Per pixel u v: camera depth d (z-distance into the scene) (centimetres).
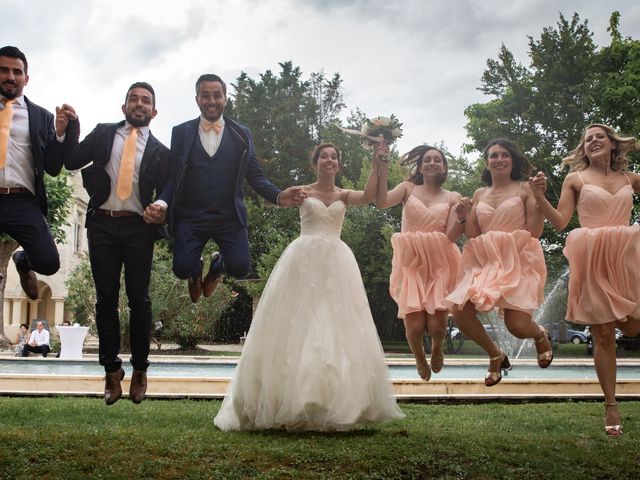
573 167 591
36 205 506
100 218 520
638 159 2283
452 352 2522
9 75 485
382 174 551
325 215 541
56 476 360
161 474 370
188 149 527
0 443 424
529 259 543
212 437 465
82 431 475
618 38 2680
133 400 532
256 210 3191
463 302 524
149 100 530
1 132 489
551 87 2684
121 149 526
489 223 560
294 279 523
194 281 553
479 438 487
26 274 533
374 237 2655
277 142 3975
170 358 1488
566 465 413
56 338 2870
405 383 761
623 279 533
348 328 511
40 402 675
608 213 551
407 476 385
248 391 508
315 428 499
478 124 2830
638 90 2342
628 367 1411
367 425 547
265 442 451
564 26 2698
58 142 502
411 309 567
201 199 529
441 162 602
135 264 523
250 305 3309
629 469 408
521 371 1273
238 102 4222
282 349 507
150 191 527
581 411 678
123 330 1958
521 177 579
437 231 589
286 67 4284
